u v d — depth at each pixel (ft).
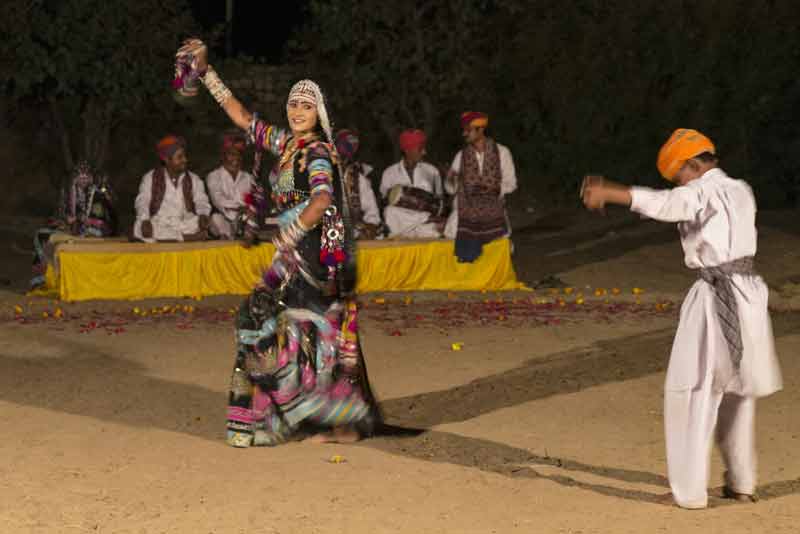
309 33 58.49
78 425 19.62
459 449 18.67
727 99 57.00
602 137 58.44
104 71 50.62
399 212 37.24
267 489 15.92
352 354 19.27
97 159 54.49
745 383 15.52
